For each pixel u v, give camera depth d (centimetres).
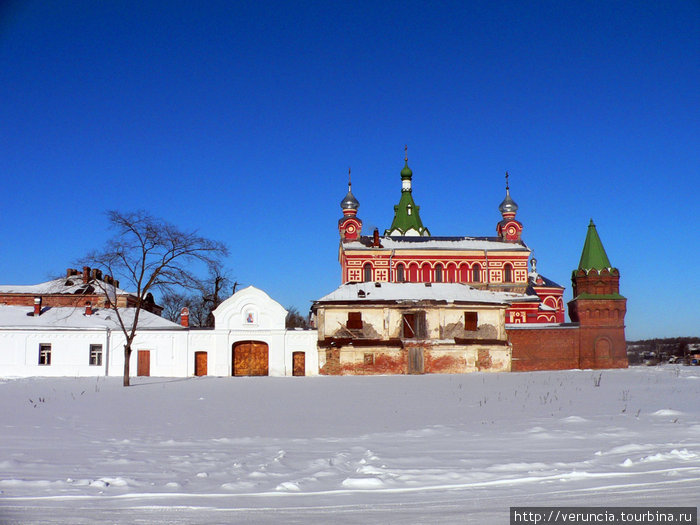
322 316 6312
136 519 1010
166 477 1403
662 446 1684
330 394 3941
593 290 6694
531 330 6550
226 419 2659
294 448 1839
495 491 1212
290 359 6281
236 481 1362
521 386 4366
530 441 1903
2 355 6094
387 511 1057
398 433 2159
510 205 8675
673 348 11725
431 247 8138
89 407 3152
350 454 1694
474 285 8050
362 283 6719
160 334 6272
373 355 6216
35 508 1097
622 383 4453
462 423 2456
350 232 8538
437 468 1466
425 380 5116
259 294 6344
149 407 3167
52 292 7806
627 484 1226
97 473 1445
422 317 6322
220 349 6256
